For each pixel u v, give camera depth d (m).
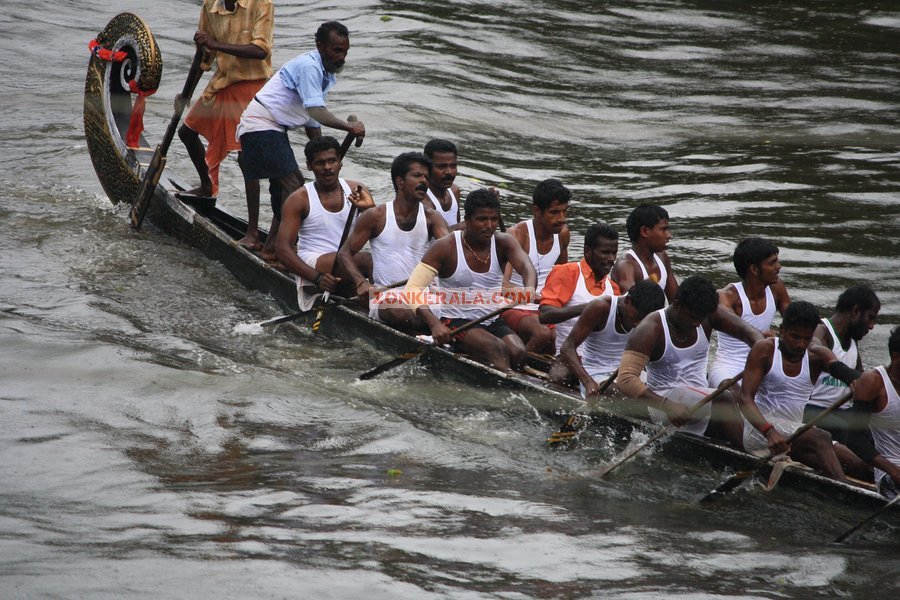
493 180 45.00
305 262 29.66
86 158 44.47
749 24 77.44
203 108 35.31
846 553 18.39
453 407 24.95
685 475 21.67
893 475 19.89
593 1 81.50
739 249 24.94
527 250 27.83
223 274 33.09
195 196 36.50
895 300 31.95
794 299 32.03
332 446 22.09
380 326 27.50
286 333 29.08
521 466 21.83
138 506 18.58
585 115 56.53
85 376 24.25
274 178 32.31
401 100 55.50
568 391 24.11
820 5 82.75
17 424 21.58
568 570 17.19
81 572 16.17
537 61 66.00
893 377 19.95
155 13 72.75
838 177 46.47
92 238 35.22
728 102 59.97
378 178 44.03
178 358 26.08
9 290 29.70
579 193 43.78
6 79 56.97
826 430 22.91
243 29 34.00
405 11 74.56
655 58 68.50
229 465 20.72
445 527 18.53
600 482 21.23
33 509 18.20
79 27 68.44
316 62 31.69
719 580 17.12
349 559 17.08
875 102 60.19
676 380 22.22
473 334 26.00
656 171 47.44
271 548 17.27
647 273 26.11
